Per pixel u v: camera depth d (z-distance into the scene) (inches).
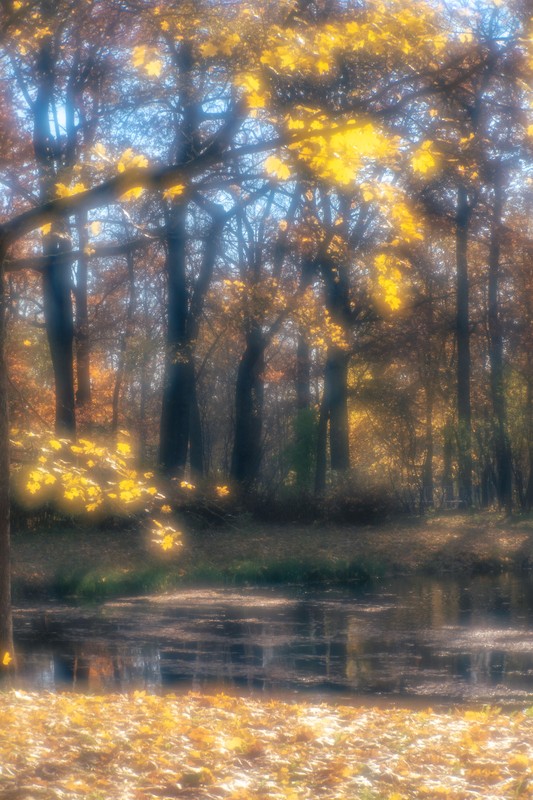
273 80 343.3
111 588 834.8
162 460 1182.3
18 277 1190.9
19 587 809.5
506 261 1460.4
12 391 730.8
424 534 1165.1
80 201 343.0
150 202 559.8
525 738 290.4
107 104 838.5
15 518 1002.7
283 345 1787.6
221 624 684.7
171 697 371.9
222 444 2513.5
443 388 1672.0
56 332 1107.3
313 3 391.9
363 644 610.9
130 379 1712.6
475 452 1520.7
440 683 500.7
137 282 1576.0
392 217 356.5
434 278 1343.5
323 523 1206.9
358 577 960.9
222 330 1243.8
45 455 396.2
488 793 227.5
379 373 1572.3
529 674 522.6
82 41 643.5
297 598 817.5
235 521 1123.9
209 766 245.4
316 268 1098.1
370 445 1855.3
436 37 322.0
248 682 501.0
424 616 722.8
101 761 244.8
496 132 858.1
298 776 240.2
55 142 883.4
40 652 578.2
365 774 243.9
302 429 1387.8
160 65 342.3
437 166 346.0
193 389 1517.0
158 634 642.2
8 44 390.6
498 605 778.2
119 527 1018.7
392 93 406.0
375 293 418.6
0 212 878.4
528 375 1485.0
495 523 1307.8
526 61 319.0
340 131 319.9
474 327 1507.1
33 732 267.3
